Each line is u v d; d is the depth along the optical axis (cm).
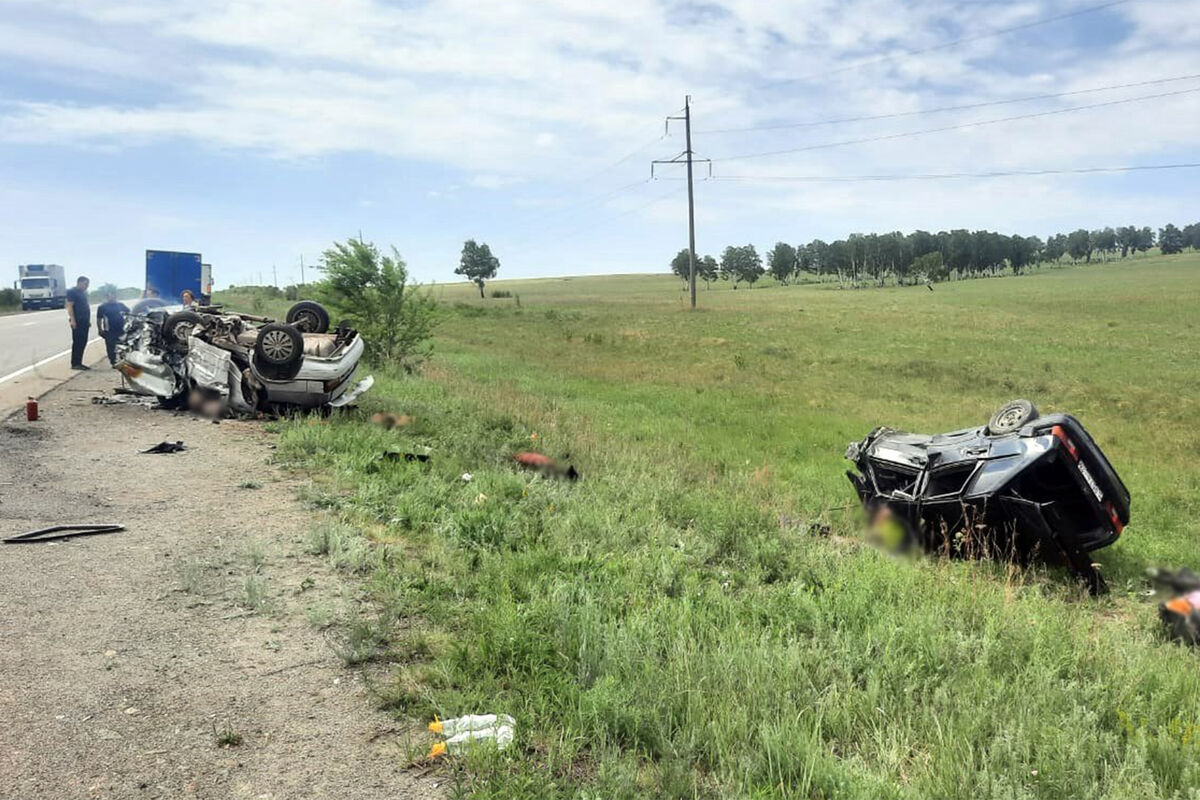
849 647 457
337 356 1224
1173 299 6788
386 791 309
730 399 1850
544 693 384
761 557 658
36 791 299
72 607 482
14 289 5453
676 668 399
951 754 337
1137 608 602
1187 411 1786
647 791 312
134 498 743
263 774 318
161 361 1272
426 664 421
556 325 5009
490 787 303
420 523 678
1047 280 13638
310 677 405
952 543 693
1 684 382
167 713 364
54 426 1071
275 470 876
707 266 19400
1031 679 424
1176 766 338
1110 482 657
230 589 523
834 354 3056
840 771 318
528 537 649
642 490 860
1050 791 313
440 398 1494
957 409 1755
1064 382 2283
